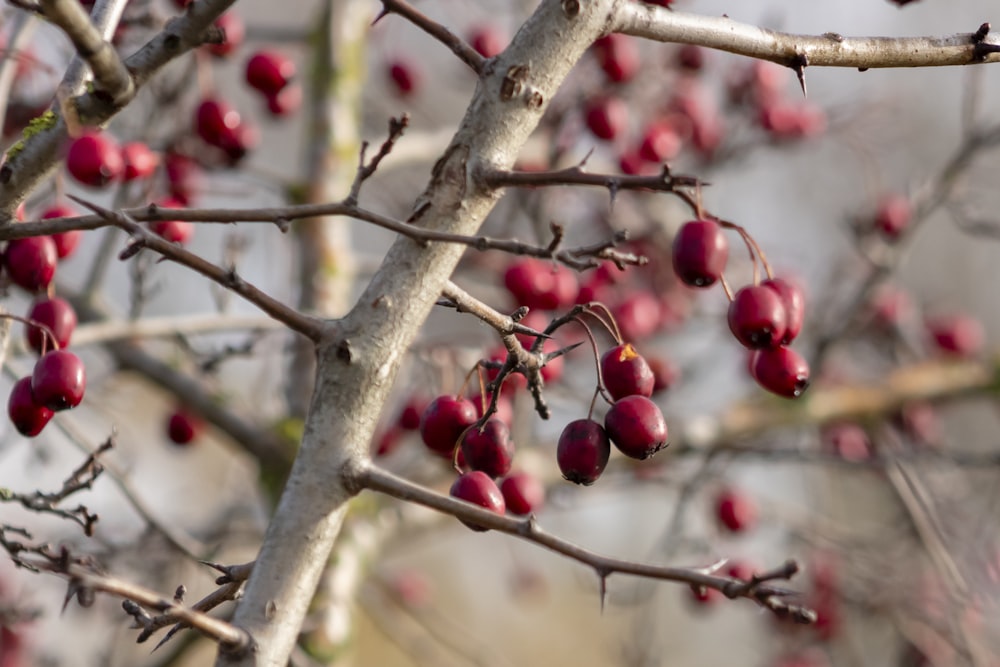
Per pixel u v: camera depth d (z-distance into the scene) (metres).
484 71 2.64
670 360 5.84
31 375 2.90
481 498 2.63
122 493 4.28
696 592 2.55
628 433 2.68
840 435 6.95
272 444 5.59
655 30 2.69
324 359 2.49
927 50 2.88
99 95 2.68
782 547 6.78
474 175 2.58
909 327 7.22
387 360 2.49
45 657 5.73
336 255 5.98
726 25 2.74
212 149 4.82
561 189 5.89
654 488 6.41
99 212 2.38
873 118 6.96
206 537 5.57
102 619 5.85
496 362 2.94
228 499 6.75
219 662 2.27
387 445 5.29
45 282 3.10
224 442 6.57
